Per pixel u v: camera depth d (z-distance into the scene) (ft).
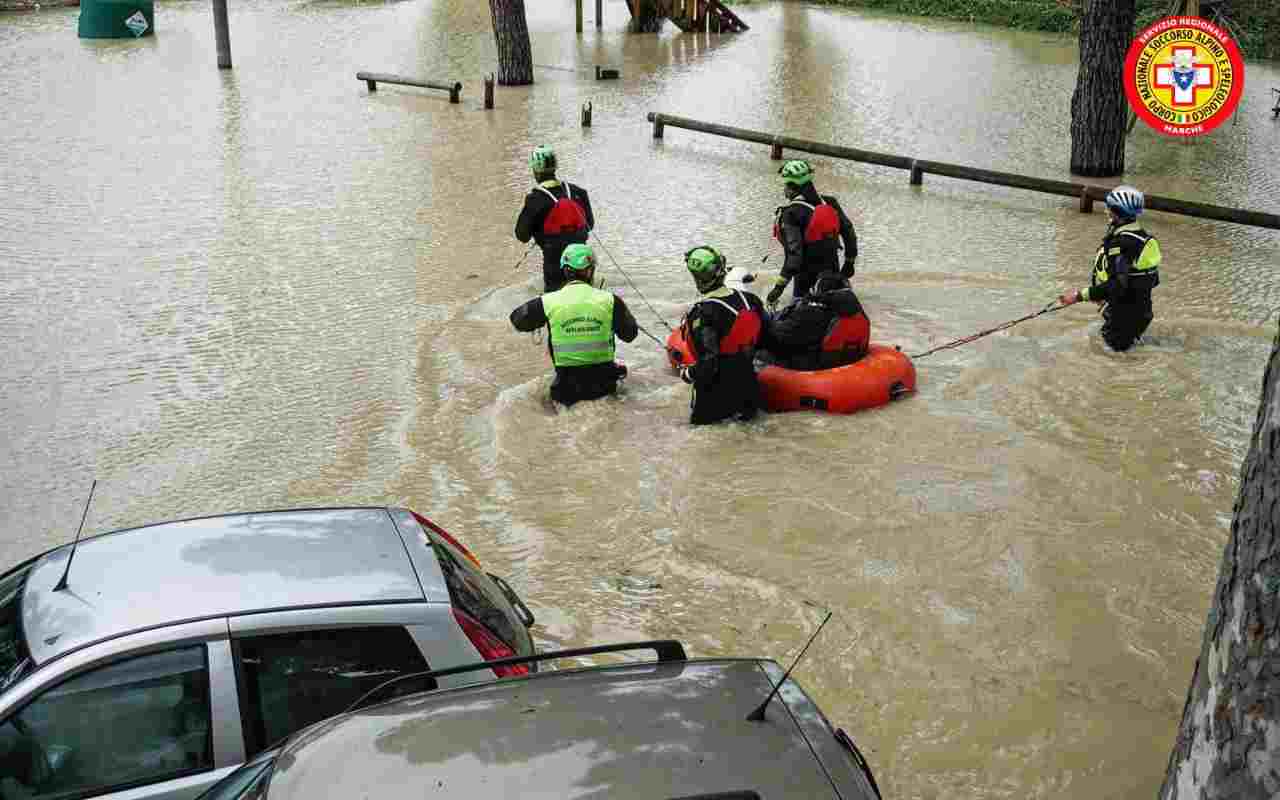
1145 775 16.89
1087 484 25.40
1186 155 62.03
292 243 45.44
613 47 100.01
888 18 117.60
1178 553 22.76
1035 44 98.78
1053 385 30.89
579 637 20.45
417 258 43.42
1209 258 43.98
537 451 27.66
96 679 13.29
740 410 28.68
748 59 92.27
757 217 49.21
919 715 18.25
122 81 80.18
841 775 9.53
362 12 113.91
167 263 43.11
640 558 23.02
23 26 104.22
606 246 45.32
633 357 33.76
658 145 62.90
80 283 41.01
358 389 31.76
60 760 13.12
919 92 77.66
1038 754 17.35
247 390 31.83
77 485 26.73
